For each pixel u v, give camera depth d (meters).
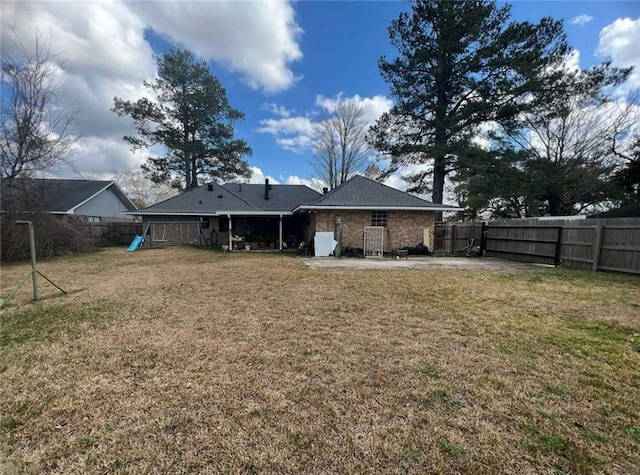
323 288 6.23
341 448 1.84
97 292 5.91
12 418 2.13
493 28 14.45
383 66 16.61
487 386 2.54
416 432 1.98
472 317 4.39
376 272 8.29
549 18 13.64
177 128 22.72
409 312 4.62
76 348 3.31
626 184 12.32
